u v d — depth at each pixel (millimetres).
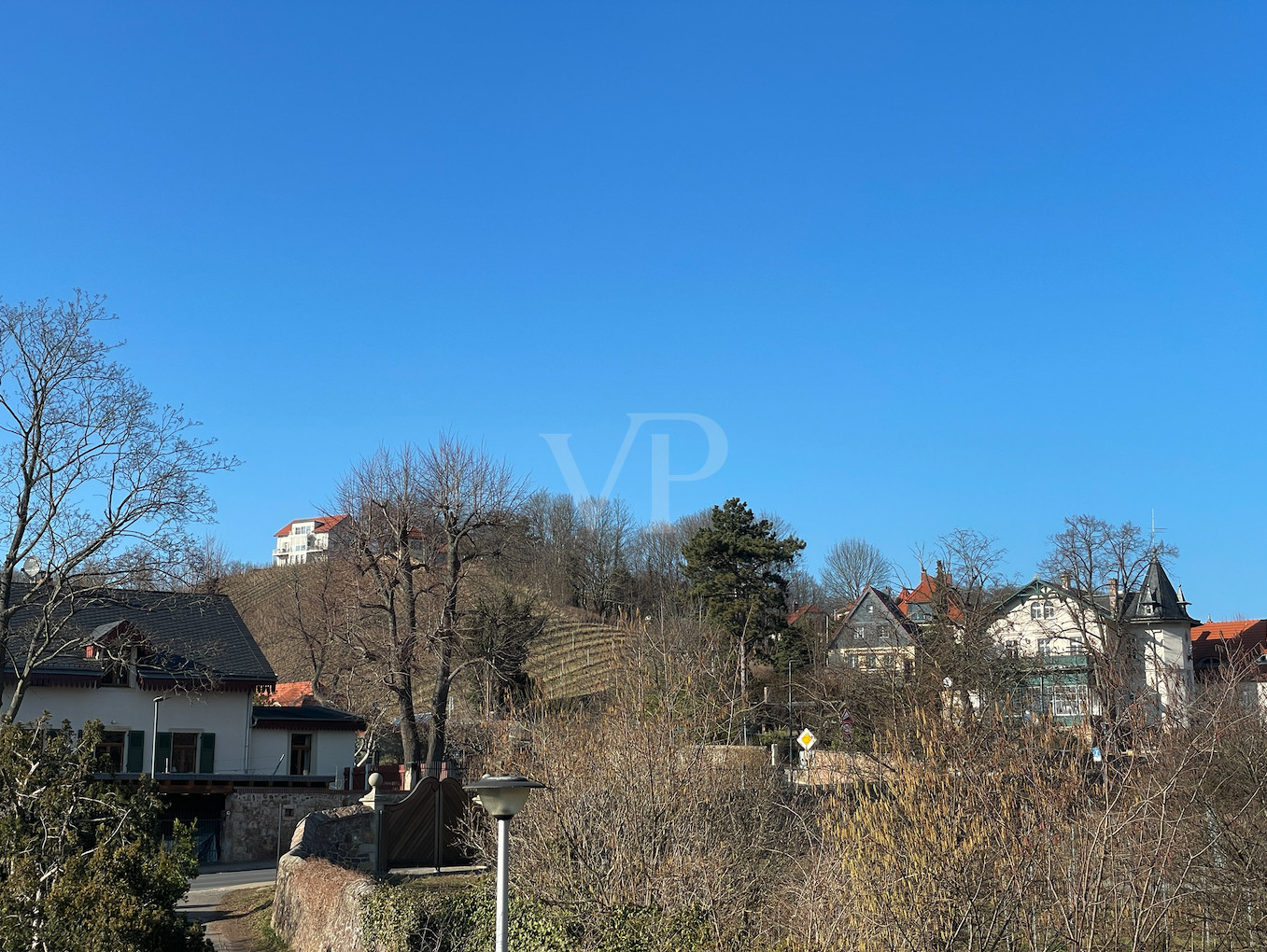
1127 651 21203
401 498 42812
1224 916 10625
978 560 37688
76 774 12680
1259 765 11477
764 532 63844
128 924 10641
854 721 28641
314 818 23875
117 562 31375
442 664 39406
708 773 14375
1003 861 9484
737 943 10320
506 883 8938
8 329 29000
